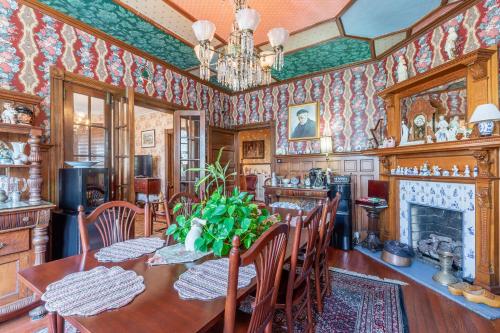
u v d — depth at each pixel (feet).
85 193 8.09
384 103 12.59
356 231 13.29
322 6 8.52
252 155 30.42
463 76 8.46
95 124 10.08
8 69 7.68
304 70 14.32
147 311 2.87
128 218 6.33
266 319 3.58
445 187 9.18
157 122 23.13
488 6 8.02
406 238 10.96
